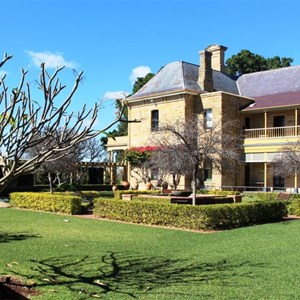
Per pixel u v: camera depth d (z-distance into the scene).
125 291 7.11
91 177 44.91
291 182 37.09
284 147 29.06
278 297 6.77
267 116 39.44
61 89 6.19
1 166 6.23
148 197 21.14
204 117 36.28
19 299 6.43
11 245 11.32
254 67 69.94
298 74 40.88
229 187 36.12
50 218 18.25
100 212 18.53
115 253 10.38
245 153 37.53
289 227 15.53
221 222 15.19
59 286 7.36
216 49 46.09
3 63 5.67
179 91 37.56
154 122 40.19
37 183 40.75
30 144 5.94
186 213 15.13
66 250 10.70
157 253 10.38
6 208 23.12
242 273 8.35
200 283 7.62
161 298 6.71
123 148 44.22
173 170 21.22
